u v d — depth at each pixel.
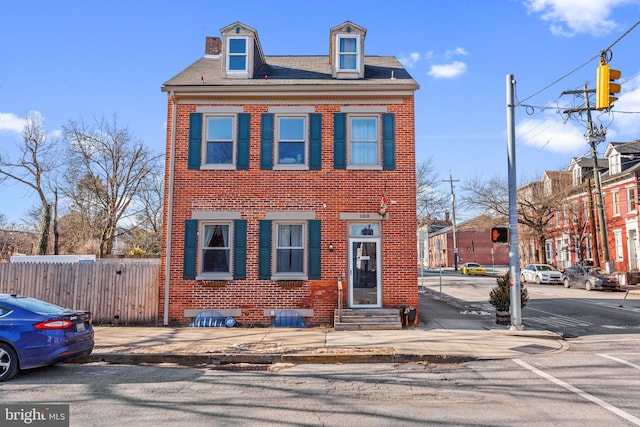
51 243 45.56
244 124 14.91
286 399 7.02
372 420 5.96
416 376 8.59
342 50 15.81
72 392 7.40
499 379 8.27
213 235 14.78
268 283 14.37
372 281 14.48
